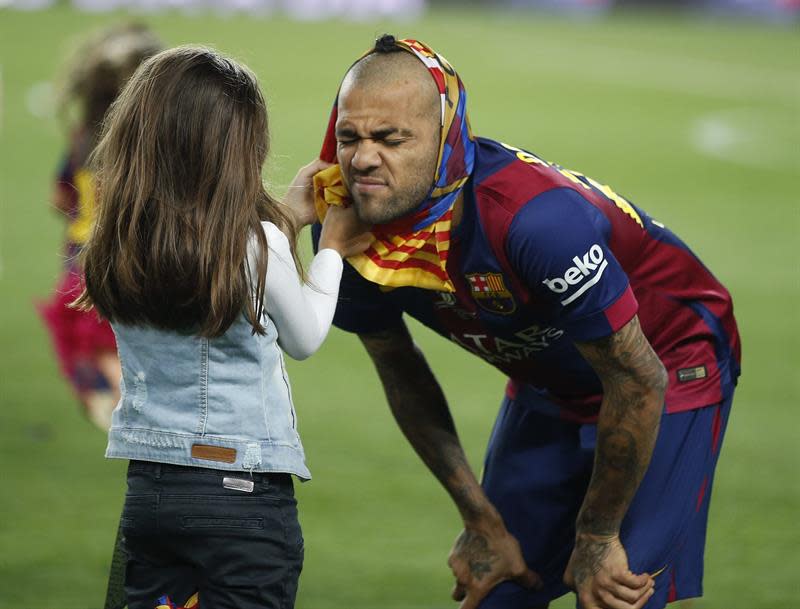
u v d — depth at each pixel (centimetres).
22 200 3934
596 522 1057
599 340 967
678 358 1130
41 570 1505
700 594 1147
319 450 1975
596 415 1167
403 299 1075
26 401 2189
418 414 1183
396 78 919
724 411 1155
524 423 1212
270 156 990
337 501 1759
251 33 9894
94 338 1909
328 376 2419
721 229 3916
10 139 4994
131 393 945
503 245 959
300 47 9075
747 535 1669
